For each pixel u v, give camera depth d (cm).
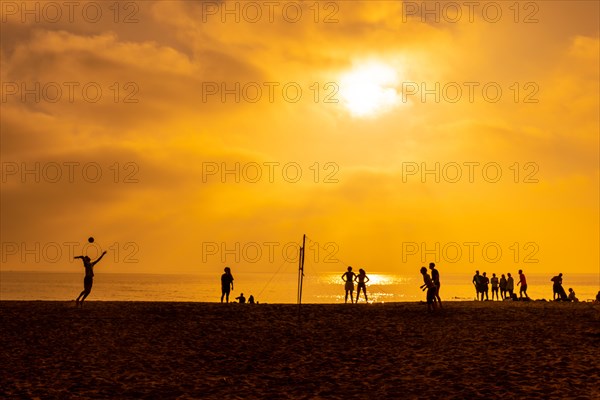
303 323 3694
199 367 2608
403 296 17488
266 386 2270
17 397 2080
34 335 3222
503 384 2205
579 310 4297
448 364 2581
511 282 6197
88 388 2227
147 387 2252
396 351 2920
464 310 4284
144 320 3694
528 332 3362
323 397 2092
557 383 2191
